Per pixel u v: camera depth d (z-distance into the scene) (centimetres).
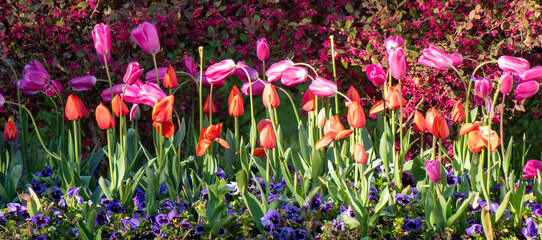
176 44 397
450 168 322
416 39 389
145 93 272
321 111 283
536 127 480
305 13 384
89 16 390
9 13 380
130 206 281
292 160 295
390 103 283
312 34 400
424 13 374
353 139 300
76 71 395
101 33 275
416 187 280
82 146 436
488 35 386
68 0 388
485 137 251
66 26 375
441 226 247
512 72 248
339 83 405
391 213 257
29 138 418
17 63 400
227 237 253
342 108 434
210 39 403
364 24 391
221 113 446
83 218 258
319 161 285
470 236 252
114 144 312
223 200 255
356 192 255
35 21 381
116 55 393
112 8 390
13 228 254
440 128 249
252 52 393
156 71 297
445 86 373
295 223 259
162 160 288
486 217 237
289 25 388
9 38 382
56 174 305
